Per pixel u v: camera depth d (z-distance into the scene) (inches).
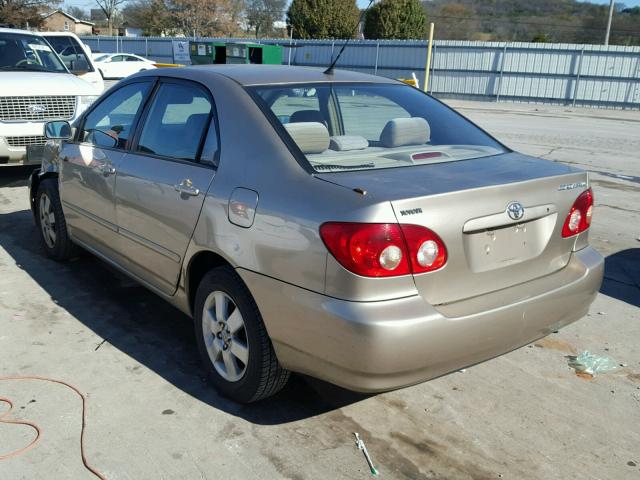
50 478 104.8
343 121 138.5
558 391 136.2
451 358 104.7
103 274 198.2
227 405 127.4
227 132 126.6
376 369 99.3
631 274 213.0
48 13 2100.1
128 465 108.4
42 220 209.2
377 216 98.0
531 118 813.9
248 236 114.0
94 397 128.8
